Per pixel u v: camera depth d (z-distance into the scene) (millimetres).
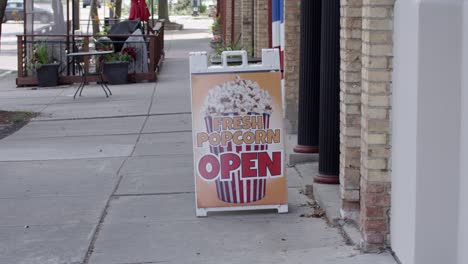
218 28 30688
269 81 7379
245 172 7414
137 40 20219
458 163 5312
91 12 26281
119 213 7797
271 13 12742
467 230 5195
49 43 20094
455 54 5246
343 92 6883
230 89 7340
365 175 6105
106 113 14867
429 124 5293
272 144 7418
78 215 7766
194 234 7000
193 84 7355
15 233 7199
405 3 5520
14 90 19078
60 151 11250
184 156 10602
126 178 9359
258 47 14273
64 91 18516
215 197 7449
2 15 15484
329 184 7910
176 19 55656
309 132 9445
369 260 6012
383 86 5906
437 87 5266
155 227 7262
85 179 9367
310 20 9133
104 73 19531
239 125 7379
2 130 13438
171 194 8492
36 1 20156
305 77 9344
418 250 5410
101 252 6602
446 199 5352
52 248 6746
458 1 5207
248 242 6723
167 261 6309
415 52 5293
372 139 5992
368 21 5852
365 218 6152
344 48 6820
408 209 5551
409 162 5496
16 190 8867
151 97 16984
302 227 7078
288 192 8336
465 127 5199
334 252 6316
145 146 11492
